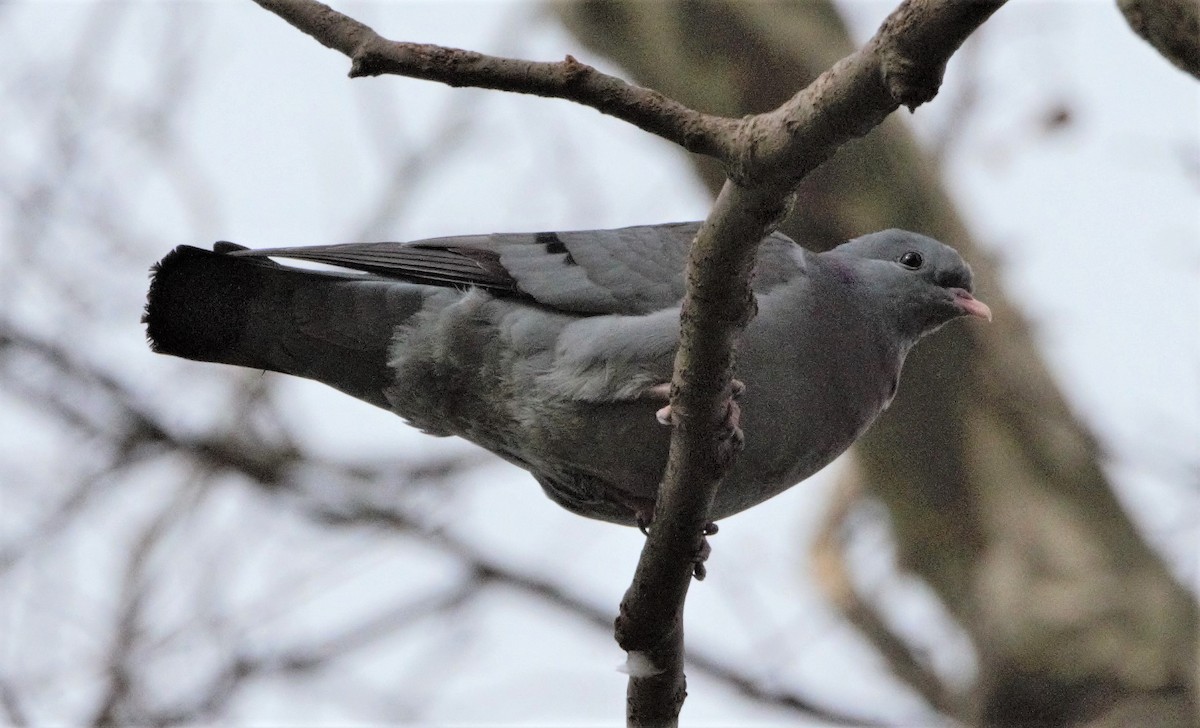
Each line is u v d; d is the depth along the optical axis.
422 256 8.75
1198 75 7.32
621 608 7.54
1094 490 14.24
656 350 8.39
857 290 9.88
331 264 8.58
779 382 8.73
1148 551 13.91
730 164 5.82
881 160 13.95
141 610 12.88
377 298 8.74
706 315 6.44
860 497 15.36
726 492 8.95
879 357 9.85
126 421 13.48
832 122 5.49
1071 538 13.95
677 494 7.05
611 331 8.43
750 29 13.98
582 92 5.87
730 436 7.02
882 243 10.42
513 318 8.63
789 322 8.83
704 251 6.23
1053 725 13.25
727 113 13.95
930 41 5.11
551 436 8.78
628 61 14.27
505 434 9.03
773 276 9.02
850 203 13.87
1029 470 14.31
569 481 9.15
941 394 14.21
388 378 9.05
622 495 9.12
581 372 8.48
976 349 14.12
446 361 8.79
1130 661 13.11
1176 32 7.21
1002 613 13.61
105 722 12.59
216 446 13.66
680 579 7.30
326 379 9.12
